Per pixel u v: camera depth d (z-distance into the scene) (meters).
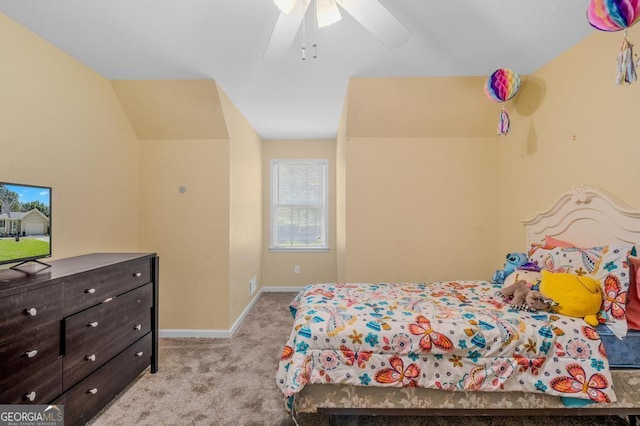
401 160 2.87
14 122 1.71
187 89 2.53
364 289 2.20
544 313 1.60
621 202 1.69
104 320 1.70
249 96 2.81
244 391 1.93
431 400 1.49
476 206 2.87
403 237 2.89
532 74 2.38
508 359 1.45
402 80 2.48
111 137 2.52
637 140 1.63
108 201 2.49
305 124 3.71
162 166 2.87
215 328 2.85
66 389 1.45
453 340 1.46
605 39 1.79
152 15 1.66
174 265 2.87
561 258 1.86
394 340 1.48
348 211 2.89
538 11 1.64
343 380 1.46
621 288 1.48
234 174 3.03
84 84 2.22
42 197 1.61
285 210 4.52
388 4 1.58
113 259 1.92
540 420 1.64
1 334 1.17
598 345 1.43
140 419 1.66
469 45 1.99
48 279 1.36
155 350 2.17
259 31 1.81
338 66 2.26
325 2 1.28
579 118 1.98
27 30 1.78
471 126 2.79
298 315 1.75
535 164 2.39
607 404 1.43
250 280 3.70
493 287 2.21
